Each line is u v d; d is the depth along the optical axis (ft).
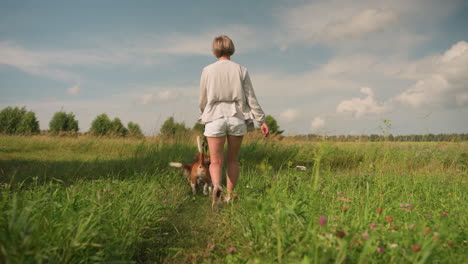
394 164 20.97
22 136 47.52
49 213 7.36
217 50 11.08
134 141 40.70
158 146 26.30
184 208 12.27
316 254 4.47
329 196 11.38
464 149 24.82
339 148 27.78
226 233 8.34
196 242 8.23
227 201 10.71
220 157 10.80
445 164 24.21
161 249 7.66
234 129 10.59
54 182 15.17
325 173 17.88
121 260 6.11
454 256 5.78
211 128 10.46
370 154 24.62
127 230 7.39
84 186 12.57
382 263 5.41
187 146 27.78
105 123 98.48
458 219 7.87
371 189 13.26
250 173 16.69
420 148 25.93
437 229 6.77
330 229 6.30
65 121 117.91
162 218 9.36
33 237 5.41
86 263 5.56
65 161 25.36
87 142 40.78
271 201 7.02
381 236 6.07
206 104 11.36
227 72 10.59
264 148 28.66
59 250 5.69
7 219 6.14
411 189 13.35
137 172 18.04
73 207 7.75
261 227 6.30
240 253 6.35
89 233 6.19
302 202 7.09
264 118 11.10
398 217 8.52
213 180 10.55
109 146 38.73
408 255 5.20
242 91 10.68
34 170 18.04
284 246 5.69
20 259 4.85
